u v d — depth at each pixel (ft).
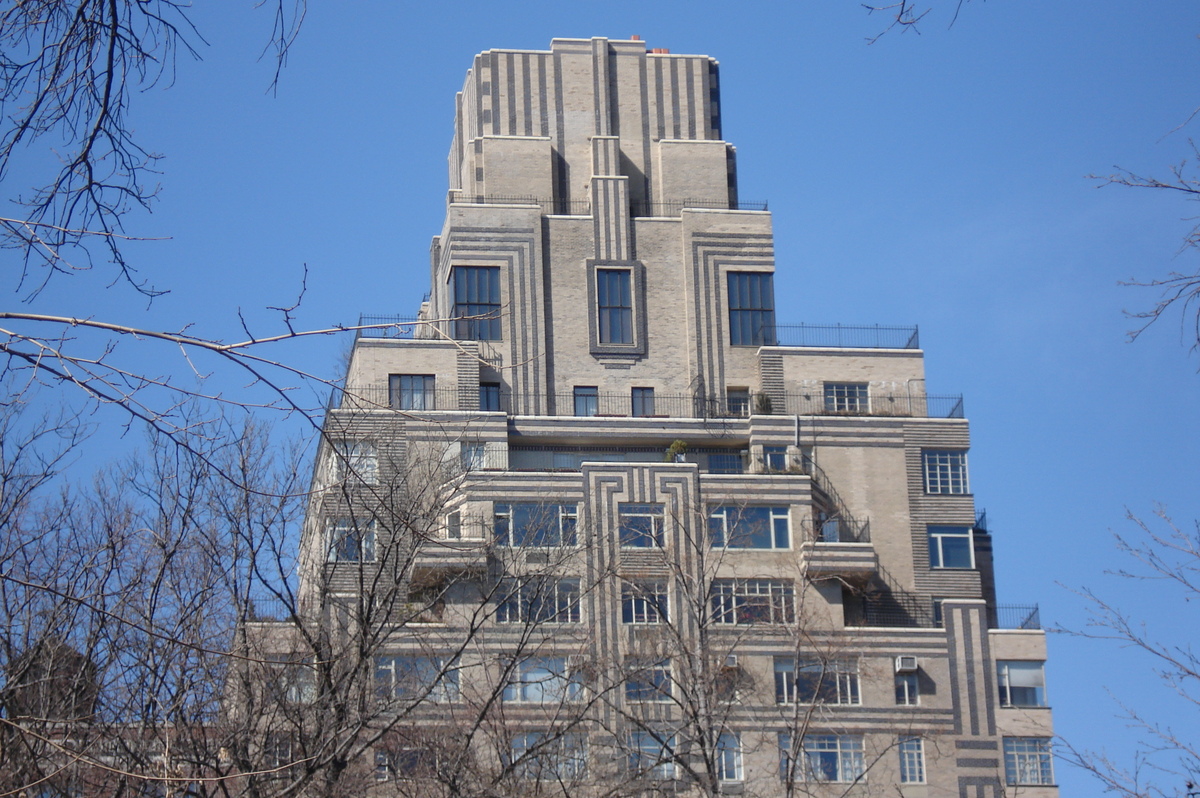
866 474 244.83
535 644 197.06
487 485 224.94
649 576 216.33
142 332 44.55
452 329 252.62
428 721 136.56
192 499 103.24
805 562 225.15
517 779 115.65
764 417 246.27
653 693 174.50
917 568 240.53
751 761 207.82
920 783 215.51
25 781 76.84
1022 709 220.84
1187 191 58.65
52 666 88.63
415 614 121.49
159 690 93.91
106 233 46.73
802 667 217.77
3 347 43.86
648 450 246.06
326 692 97.91
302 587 134.51
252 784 88.69
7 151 47.21
